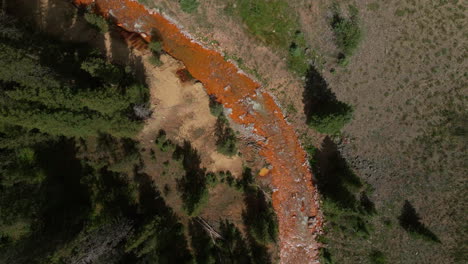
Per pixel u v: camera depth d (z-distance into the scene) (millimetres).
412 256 38250
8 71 27797
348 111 36094
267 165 38531
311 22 37188
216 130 37781
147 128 36250
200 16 37156
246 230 38281
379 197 38250
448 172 37844
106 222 33406
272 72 38094
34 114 28734
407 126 37906
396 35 37219
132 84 33812
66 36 35344
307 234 38688
